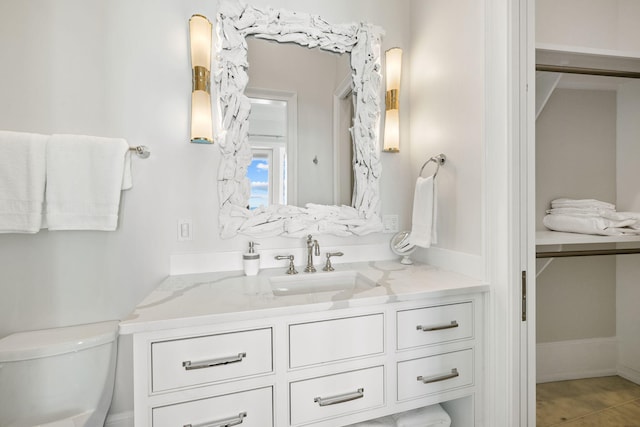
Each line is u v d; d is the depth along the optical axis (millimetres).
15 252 1230
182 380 835
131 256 1350
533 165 1107
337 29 1601
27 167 1155
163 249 1381
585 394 1294
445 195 1432
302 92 1576
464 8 1283
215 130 1437
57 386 1096
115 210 1256
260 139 1514
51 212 1184
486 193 1165
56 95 1255
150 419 810
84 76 1285
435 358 1100
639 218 1240
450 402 1301
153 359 812
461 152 1316
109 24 1312
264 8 1482
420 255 1665
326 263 1511
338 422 979
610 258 1405
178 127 1395
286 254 1550
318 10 1592
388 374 1037
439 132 1474
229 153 1439
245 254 1374
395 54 1630
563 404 1247
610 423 1163
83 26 1283
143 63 1350
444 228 1445
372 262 1658
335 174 1632
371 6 1683
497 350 1125
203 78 1328
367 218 1658
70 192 1207
